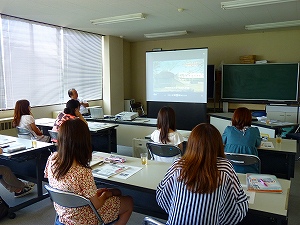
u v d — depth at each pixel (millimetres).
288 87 6691
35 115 5852
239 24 6141
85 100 6934
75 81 6902
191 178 1290
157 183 1873
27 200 3127
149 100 7520
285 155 3240
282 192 1713
